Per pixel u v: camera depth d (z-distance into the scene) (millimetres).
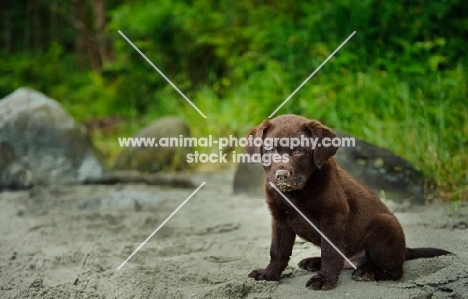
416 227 2521
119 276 2240
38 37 7371
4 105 3510
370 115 3312
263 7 4820
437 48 3848
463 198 2779
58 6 6875
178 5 5121
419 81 3504
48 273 2348
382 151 2834
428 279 2123
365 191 2195
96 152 3605
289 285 2139
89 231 2676
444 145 2980
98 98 5527
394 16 3949
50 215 2891
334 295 2078
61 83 6133
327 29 4148
